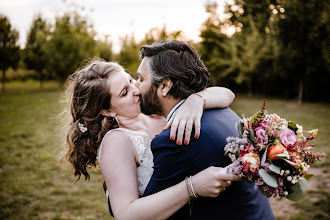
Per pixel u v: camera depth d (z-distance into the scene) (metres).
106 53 28.09
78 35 28.14
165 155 1.24
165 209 1.19
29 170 5.36
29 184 4.76
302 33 12.09
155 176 1.29
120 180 1.36
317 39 11.95
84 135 1.62
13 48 25.95
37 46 29.06
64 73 27.38
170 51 1.39
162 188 1.27
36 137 7.88
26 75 33.62
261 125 1.18
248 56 17.36
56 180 4.92
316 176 4.66
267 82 18.09
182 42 1.45
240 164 1.10
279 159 1.13
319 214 3.56
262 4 20.78
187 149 1.21
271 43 15.42
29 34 29.58
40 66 28.91
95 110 1.57
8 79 33.38
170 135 1.22
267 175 1.09
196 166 1.22
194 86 1.42
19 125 9.68
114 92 1.55
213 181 1.12
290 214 3.67
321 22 11.62
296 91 17.00
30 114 12.05
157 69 1.37
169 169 1.24
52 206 4.06
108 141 1.46
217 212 1.26
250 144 1.13
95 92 1.54
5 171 5.34
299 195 1.16
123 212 1.28
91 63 1.70
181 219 1.32
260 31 18.45
